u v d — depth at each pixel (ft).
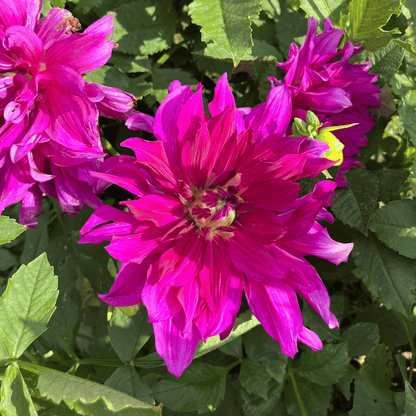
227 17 1.00
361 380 1.48
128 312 0.99
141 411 0.75
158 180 0.83
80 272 1.45
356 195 1.25
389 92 1.24
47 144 0.86
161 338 0.83
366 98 1.11
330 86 1.08
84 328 1.56
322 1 1.30
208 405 1.32
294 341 0.85
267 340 1.36
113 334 1.12
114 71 1.21
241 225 0.87
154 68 1.32
